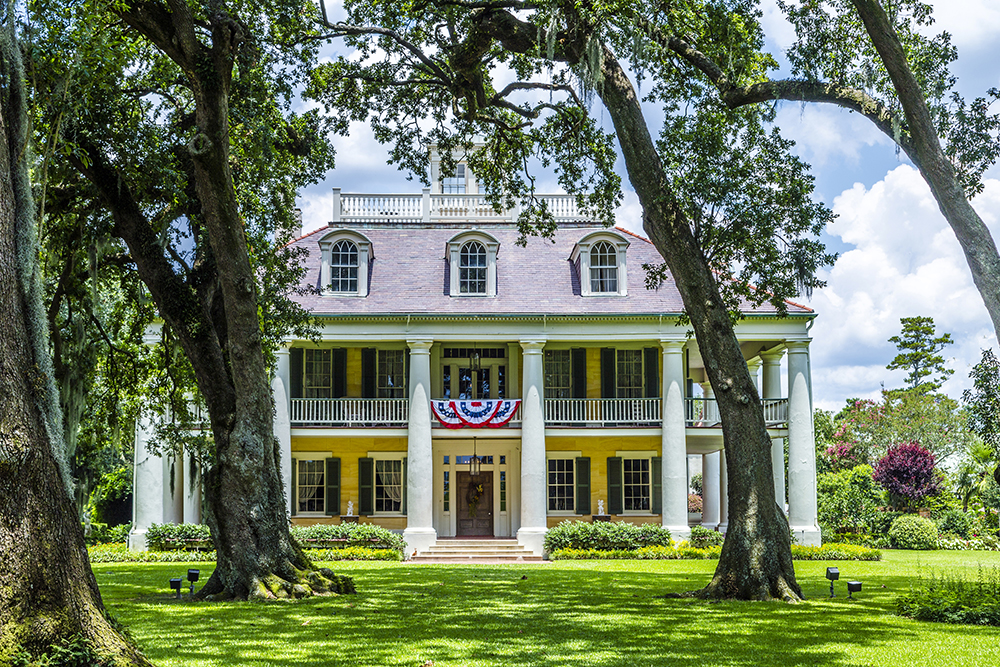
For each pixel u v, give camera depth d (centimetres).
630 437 3241
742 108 1681
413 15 1905
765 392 3300
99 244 1720
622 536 2891
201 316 1553
